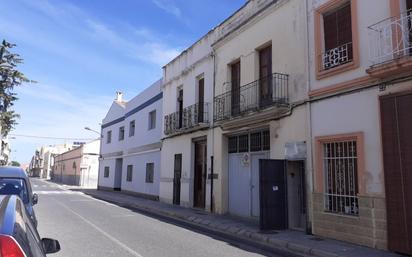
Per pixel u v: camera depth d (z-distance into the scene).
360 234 9.73
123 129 36.06
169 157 23.28
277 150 13.35
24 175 9.06
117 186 37.41
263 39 14.79
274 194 12.30
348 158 10.50
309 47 12.15
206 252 9.23
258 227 12.84
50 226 13.12
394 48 9.23
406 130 8.83
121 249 9.39
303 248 9.53
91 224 13.74
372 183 9.55
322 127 11.29
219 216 16.05
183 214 16.78
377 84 9.62
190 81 21.28
